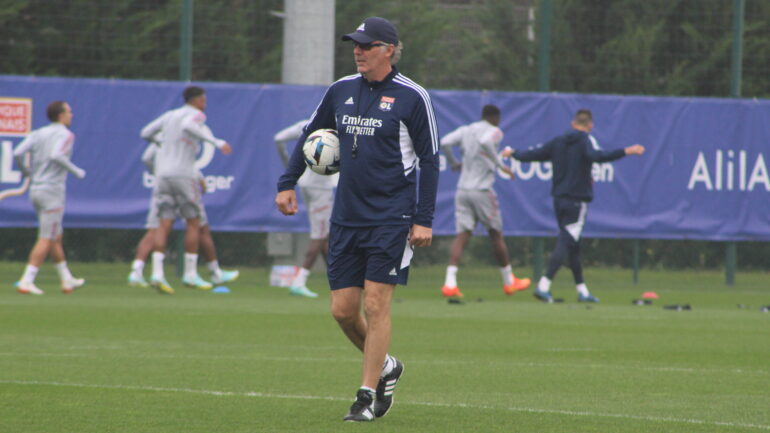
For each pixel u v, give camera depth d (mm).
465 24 79688
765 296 63500
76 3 77188
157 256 56094
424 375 28203
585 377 28078
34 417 21000
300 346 34062
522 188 66500
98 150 63750
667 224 67938
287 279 64625
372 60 21781
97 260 74812
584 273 79250
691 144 68125
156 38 77562
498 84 79000
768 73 77562
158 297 53688
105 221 63750
